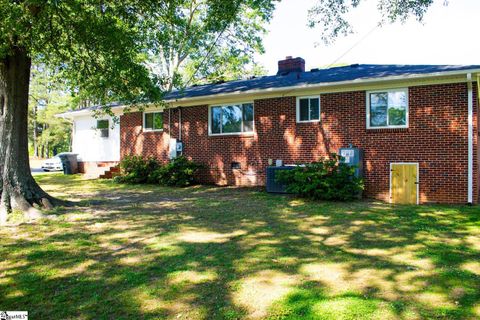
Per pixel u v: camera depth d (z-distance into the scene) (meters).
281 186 12.31
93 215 8.62
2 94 8.69
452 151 10.40
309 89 12.52
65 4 8.20
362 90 11.78
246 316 3.53
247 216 8.52
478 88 10.06
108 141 19.41
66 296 4.06
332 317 3.47
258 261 5.20
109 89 11.96
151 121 17.31
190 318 3.51
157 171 15.45
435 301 3.81
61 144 53.75
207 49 25.41
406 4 14.43
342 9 15.33
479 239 6.30
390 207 9.70
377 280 4.42
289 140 13.27
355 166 10.67
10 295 4.11
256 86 14.23
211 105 15.33
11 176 8.56
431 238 6.39
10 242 6.28
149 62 27.66
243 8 22.30
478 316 3.47
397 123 11.30
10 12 7.03
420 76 10.36
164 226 7.48
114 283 4.42
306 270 4.81
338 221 7.88
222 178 14.96
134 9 10.16
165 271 4.81
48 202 9.13
